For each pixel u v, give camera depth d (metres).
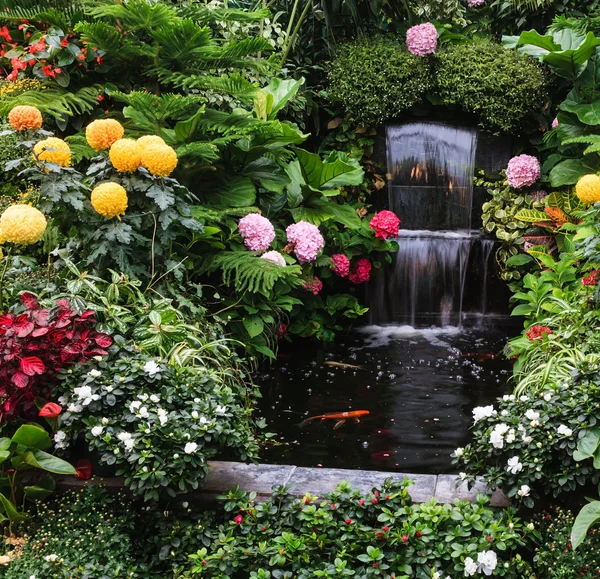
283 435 3.41
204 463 2.28
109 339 2.52
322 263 5.03
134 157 3.08
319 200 5.13
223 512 2.43
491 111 5.74
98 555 2.17
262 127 4.39
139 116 4.35
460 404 3.84
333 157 5.56
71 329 2.49
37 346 2.38
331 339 5.12
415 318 5.73
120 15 4.33
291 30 6.39
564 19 5.72
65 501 2.41
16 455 2.36
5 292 2.97
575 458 2.10
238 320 4.22
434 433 3.44
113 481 2.51
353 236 5.47
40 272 3.48
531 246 5.25
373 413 3.70
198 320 3.65
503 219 5.65
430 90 5.96
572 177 5.12
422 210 6.09
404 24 6.43
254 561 2.21
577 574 2.08
